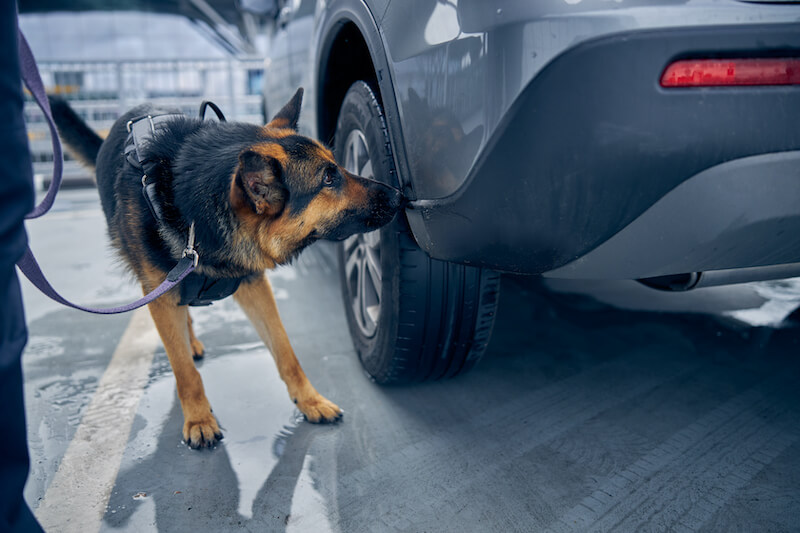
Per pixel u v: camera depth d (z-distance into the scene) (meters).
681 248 1.41
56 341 2.93
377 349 2.18
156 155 1.95
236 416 2.18
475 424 2.07
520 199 1.40
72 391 2.39
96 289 3.75
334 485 1.75
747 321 2.90
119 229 2.05
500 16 1.33
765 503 1.60
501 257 1.55
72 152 2.78
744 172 1.31
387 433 2.03
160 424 2.13
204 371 2.57
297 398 2.14
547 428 2.03
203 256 1.88
